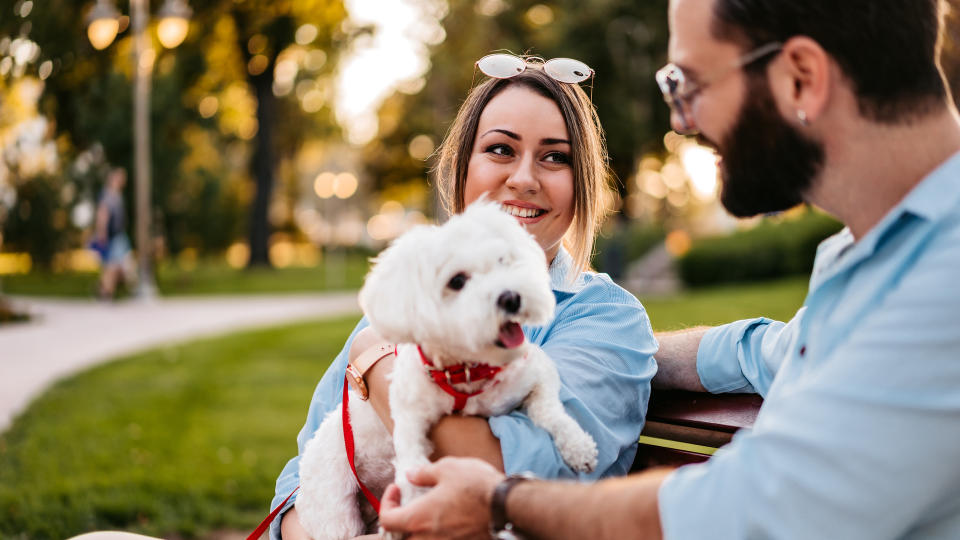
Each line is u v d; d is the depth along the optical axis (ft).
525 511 4.05
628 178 86.28
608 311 5.82
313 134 106.01
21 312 39.65
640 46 80.79
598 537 3.81
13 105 30.68
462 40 88.53
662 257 88.22
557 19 84.53
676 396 6.10
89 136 33.88
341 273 81.30
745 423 5.40
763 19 3.76
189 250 74.02
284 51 77.97
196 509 13.01
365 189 124.98
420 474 4.52
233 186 84.84
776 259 64.39
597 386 5.37
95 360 27.53
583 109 6.73
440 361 5.09
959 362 3.11
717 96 4.00
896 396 3.15
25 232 65.67
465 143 6.91
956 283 3.22
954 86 4.26
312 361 27.25
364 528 6.23
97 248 48.80
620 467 5.62
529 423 4.98
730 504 3.47
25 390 22.11
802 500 3.28
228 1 58.29
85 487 13.75
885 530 3.20
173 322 40.27
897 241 3.67
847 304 3.81
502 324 4.91
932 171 3.67
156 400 20.74
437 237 5.28
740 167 4.06
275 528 6.56
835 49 3.63
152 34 44.47
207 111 69.10
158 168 58.70
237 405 20.27
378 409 5.62
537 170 6.48
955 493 3.24
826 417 3.28
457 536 4.33
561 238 6.77
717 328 6.16
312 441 6.32
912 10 3.58
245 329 37.06
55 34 27.35
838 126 3.73
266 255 86.79
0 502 13.08
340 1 76.54
